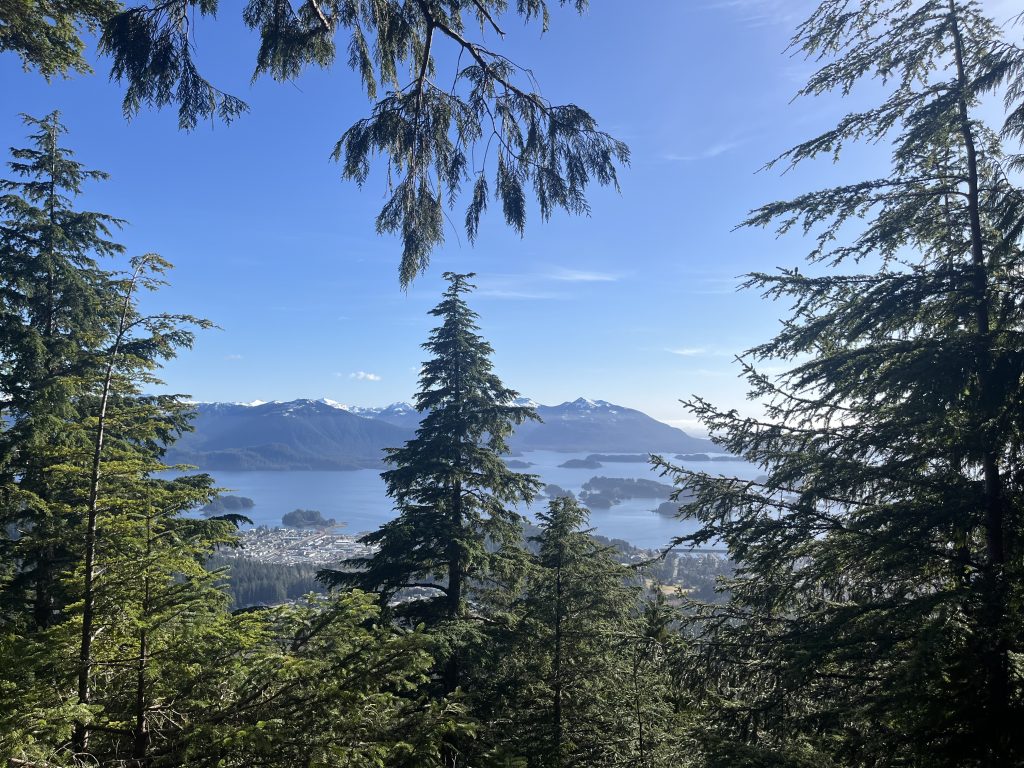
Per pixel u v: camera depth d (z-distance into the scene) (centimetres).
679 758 1061
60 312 1178
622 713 1219
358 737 543
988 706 556
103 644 565
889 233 709
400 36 456
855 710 616
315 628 632
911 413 628
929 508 624
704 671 734
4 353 1020
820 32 713
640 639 841
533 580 1373
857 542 678
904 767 582
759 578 777
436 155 485
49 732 462
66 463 571
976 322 661
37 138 1221
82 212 1245
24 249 1150
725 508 745
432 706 595
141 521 579
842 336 716
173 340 1086
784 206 728
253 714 541
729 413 758
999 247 581
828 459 698
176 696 571
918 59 700
